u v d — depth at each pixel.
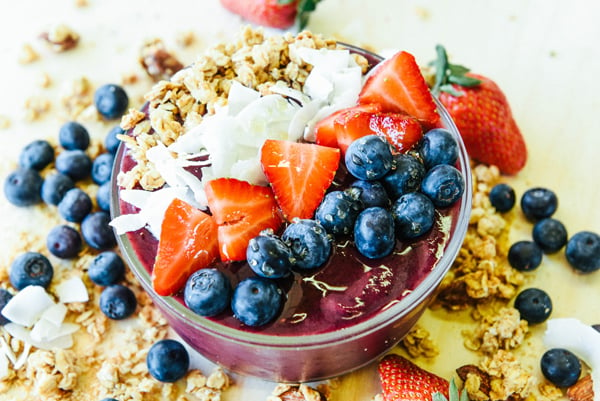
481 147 0.51
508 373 0.45
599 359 0.46
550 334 0.47
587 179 0.52
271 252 0.40
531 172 0.52
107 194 0.50
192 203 0.43
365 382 0.47
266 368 0.45
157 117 0.45
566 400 0.46
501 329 0.47
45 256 0.50
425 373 0.45
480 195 0.51
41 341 0.48
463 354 0.47
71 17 0.58
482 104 0.50
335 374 0.46
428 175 0.42
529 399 0.46
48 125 0.55
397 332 0.44
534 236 0.50
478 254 0.49
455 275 0.48
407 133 0.43
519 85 0.55
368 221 0.41
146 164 0.44
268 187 0.43
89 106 0.55
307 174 0.42
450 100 0.50
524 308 0.48
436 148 0.43
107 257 0.48
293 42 0.47
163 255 0.41
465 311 0.48
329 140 0.44
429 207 0.42
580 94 0.55
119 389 0.46
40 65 0.57
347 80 0.45
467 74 0.52
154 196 0.43
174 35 0.57
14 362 0.47
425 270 0.42
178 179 0.43
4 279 0.49
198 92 0.45
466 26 0.57
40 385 0.46
